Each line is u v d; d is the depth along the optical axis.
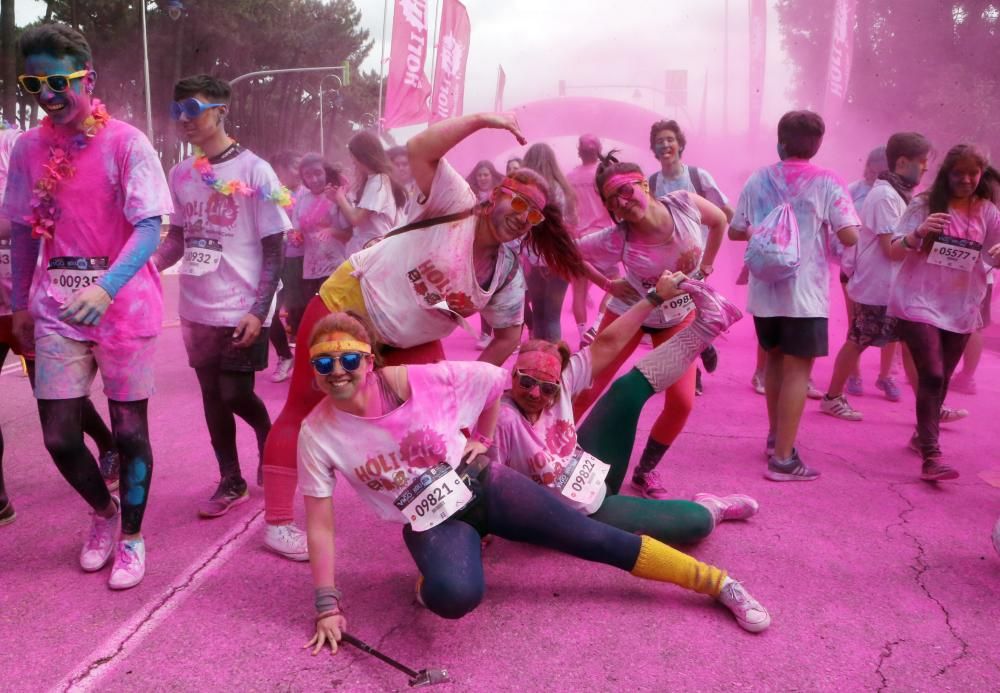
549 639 2.67
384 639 2.67
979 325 4.41
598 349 3.28
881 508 3.84
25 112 26.97
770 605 2.91
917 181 5.09
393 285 2.83
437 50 14.20
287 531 3.23
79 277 2.96
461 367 2.72
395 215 5.79
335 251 6.22
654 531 3.18
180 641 2.64
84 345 3.00
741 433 5.05
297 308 6.55
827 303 4.18
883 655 2.60
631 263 3.87
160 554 3.27
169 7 31.86
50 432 2.97
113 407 3.06
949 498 3.99
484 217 2.75
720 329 3.34
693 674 2.49
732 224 4.54
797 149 4.29
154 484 4.07
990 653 2.62
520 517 2.76
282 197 3.57
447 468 2.66
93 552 3.16
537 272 5.45
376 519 3.64
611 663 2.54
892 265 5.19
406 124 13.77
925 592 3.02
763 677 2.47
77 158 2.94
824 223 4.19
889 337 5.35
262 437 3.84
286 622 2.76
